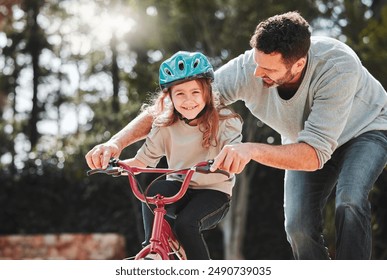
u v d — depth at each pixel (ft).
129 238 87.92
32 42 120.88
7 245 83.20
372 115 24.11
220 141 22.12
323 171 24.64
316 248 24.64
